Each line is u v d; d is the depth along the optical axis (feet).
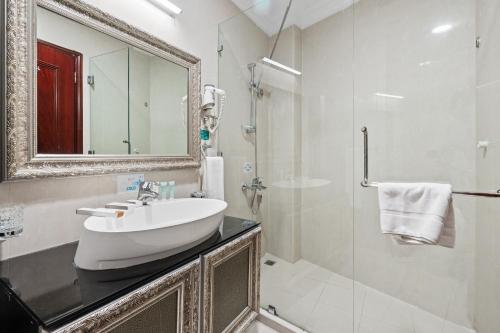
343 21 5.77
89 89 3.39
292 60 6.33
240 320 3.90
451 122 4.47
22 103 2.70
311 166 6.27
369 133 5.47
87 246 2.42
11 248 2.69
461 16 4.33
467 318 4.39
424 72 4.75
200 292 3.06
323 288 5.73
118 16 3.68
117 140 3.76
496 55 3.54
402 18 5.00
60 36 3.07
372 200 5.46
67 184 3.15
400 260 5.14
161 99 4.43
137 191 3.97
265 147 6.68
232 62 6.01
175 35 4.66
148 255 2.67
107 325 1.98
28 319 1.81
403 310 4.99
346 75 5.75
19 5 2.67
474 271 4.29
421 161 4.83
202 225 3.06
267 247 6.64
